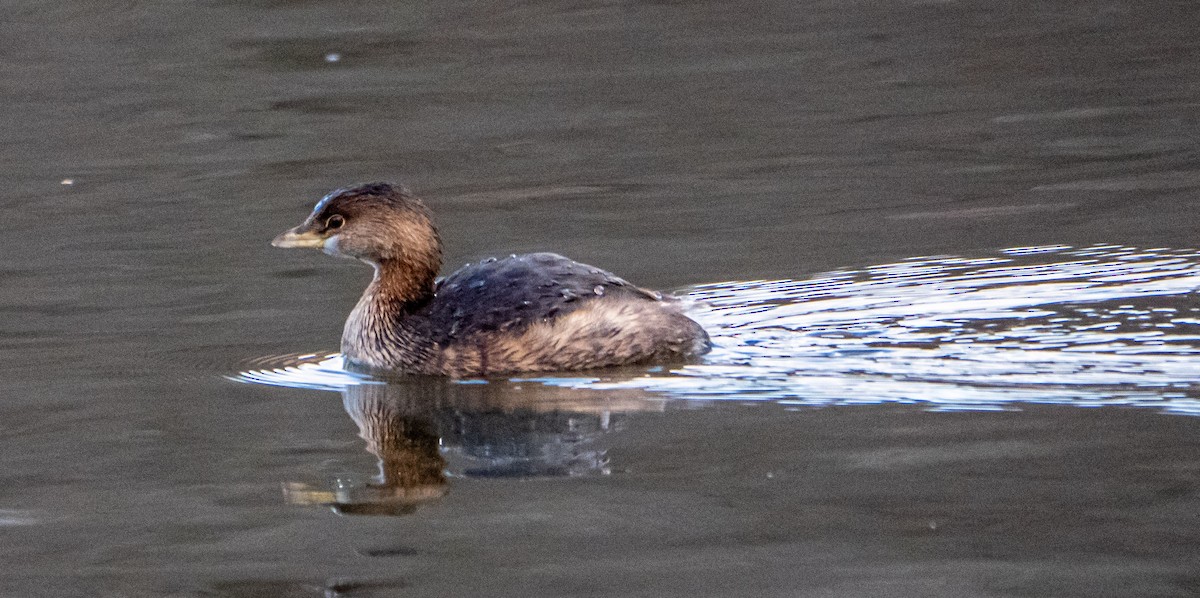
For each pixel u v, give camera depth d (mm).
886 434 10609
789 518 9227
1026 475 9711
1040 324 13312
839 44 26500
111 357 13328
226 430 11312
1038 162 20031
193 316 14656
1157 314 13477
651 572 8562
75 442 11094
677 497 9617
